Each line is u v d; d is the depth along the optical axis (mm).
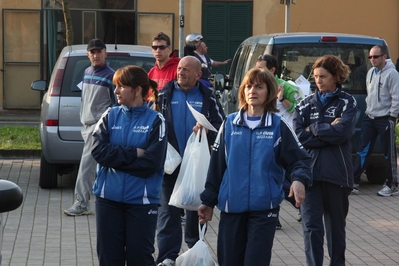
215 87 13781
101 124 6289
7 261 8117
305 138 7277
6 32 23078
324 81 7316
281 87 9453
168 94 7980
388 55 12172
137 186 6148
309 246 7293
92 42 9875
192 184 7465
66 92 11445
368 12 24000
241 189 5969
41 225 9758
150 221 6227
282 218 10594
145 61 11750
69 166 12602
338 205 7316
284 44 11977
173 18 23469
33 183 12555
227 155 6070
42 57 23203
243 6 23812
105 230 6230
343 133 7133
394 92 11766
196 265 6664
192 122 7887
